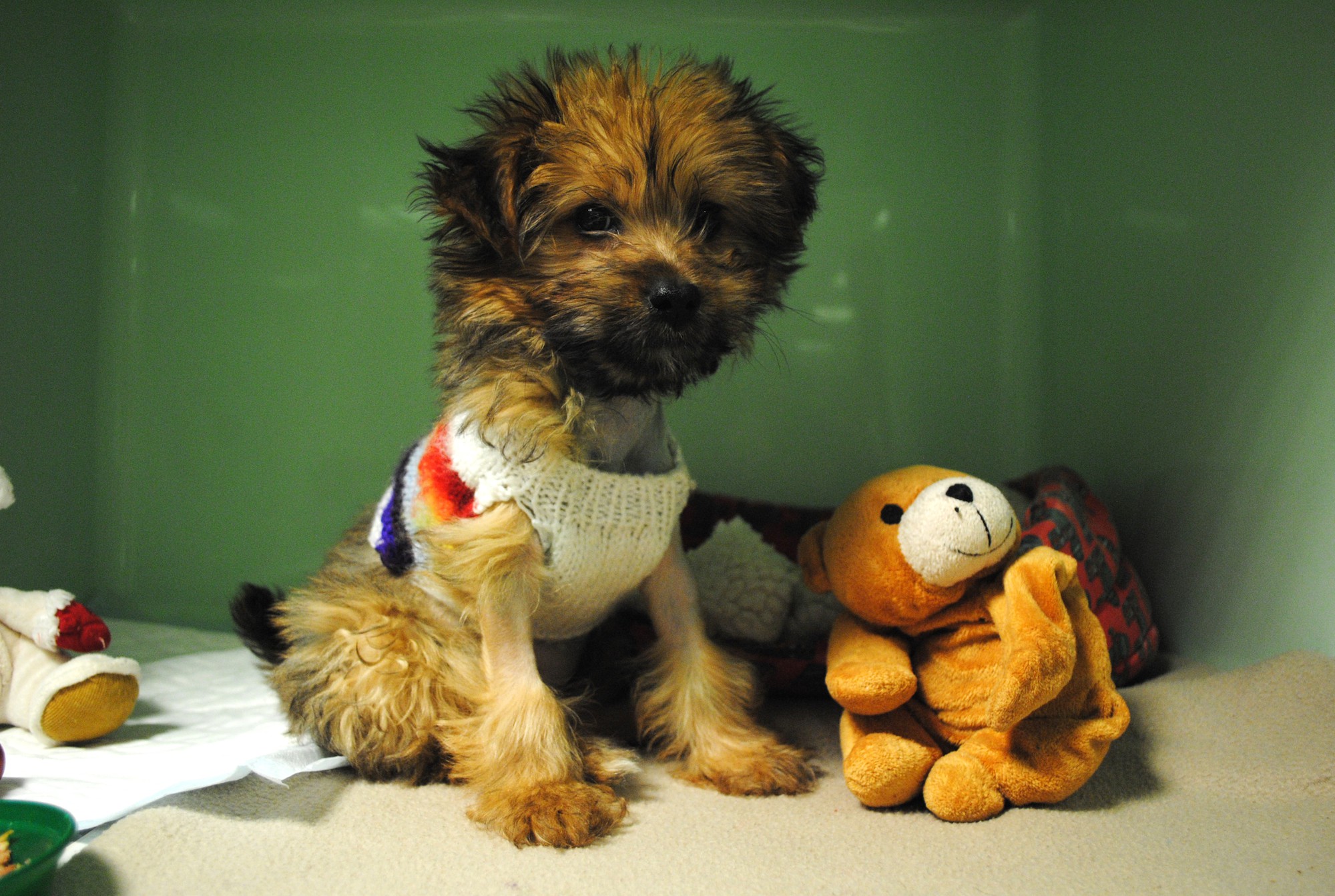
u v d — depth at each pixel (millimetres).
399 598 462
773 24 680
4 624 488
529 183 427
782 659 539
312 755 453
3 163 601
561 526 435
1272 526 488
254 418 687
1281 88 485
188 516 688
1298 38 476
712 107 456
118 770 446
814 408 688
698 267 435
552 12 676
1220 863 377
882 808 428
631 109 434
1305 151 471
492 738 427
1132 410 594
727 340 449
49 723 462
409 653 451
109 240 678
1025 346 688
